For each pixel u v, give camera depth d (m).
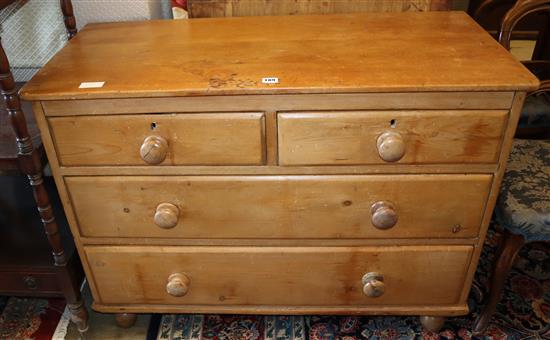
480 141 1.02
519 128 1.68
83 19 1.45
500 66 1.01
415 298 1.29
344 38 1.19
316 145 1.03
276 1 1.43
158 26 1.32
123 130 1.02
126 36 1.25
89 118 1.01
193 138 1.03
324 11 1.44
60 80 1.01
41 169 1.11
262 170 1.08
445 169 1.06
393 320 1.44
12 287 1.32
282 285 1.27
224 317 1.47
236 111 1.00
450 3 1.42
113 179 1.09
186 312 1.34
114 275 1.26
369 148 1.03
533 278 1.56
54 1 1.42
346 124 1.00
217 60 1.08
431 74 0.98
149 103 0.99
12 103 1.00
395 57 1.06
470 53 1.08
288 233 1.17
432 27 1.25
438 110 0.99
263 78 0.98
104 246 1.21
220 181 1.09
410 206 1.12
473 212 1.12
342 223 1.15
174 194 1.11
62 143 1.04
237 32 1.25
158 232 1.18
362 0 1.42
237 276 1.25
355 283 1.26
